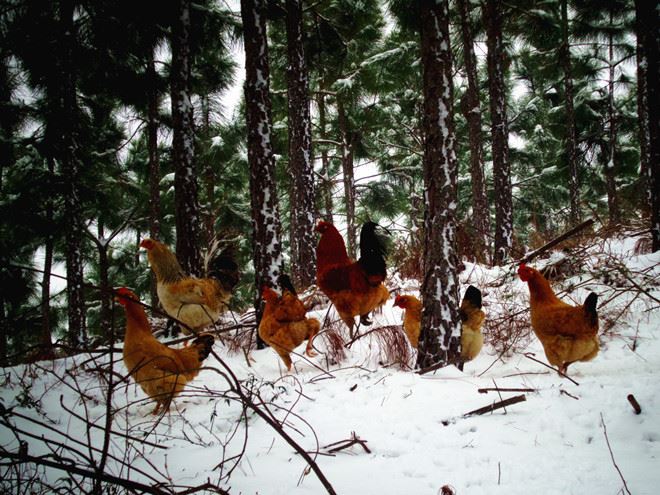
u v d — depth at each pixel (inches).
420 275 413.7
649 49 358.3
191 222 364.8
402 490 114.9
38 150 485.7
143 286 748.6
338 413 175.5
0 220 474.9
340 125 801.6
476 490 112.0
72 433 174.4
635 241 415.8
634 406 145.6
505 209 541.0
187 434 166.9
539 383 195.5
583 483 111.1
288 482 123.2
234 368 263.3
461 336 235.1
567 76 767.7
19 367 270.1
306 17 677.3
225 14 486.6
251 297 774.5
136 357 181.9
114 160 601.6
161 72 579.5
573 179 759.1
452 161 226.5
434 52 224.1
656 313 267.0
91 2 443.2
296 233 550.6
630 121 831.7
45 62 454.3
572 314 204.2
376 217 918.4
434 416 163.3
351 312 269.6
